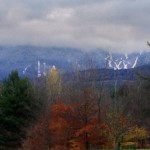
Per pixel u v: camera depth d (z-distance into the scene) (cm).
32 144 5066
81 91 5062
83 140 4534
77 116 4603
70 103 5041
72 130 4588
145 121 6069
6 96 6231
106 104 5159
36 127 5097
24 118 6172
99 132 4541
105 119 4666
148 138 6069
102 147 4578
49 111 5212
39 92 7150
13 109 6188
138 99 6812
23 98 6212
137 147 5475
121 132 4591
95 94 5047
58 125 4606
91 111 4622
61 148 4600
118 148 4547
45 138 4953
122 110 5594
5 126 6159
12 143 6138
